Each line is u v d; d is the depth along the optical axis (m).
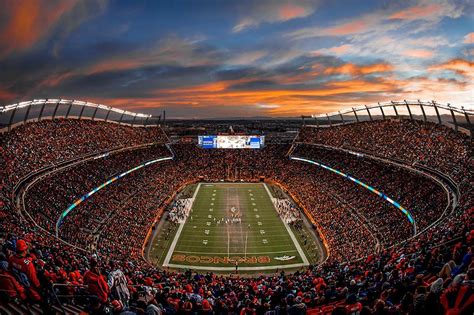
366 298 12.84
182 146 119.62
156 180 85.94
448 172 50.38
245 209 72.19
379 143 74.06
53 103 66.12
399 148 67.00
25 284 10.82
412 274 16.08
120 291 13.88
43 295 10.91
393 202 56.12
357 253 45.31
